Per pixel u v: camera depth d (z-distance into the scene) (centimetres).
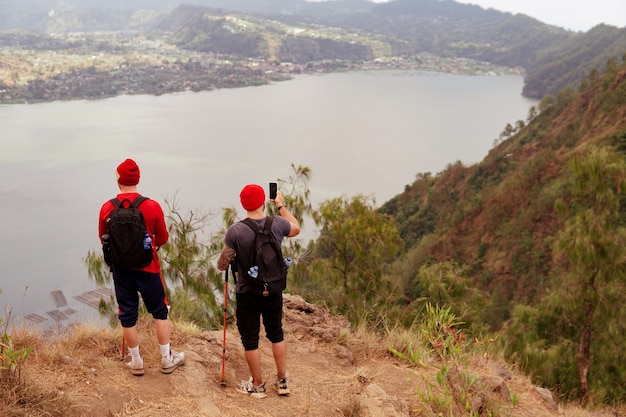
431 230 9912
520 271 5862
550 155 7244
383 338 669
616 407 1032
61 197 15250
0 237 11750
